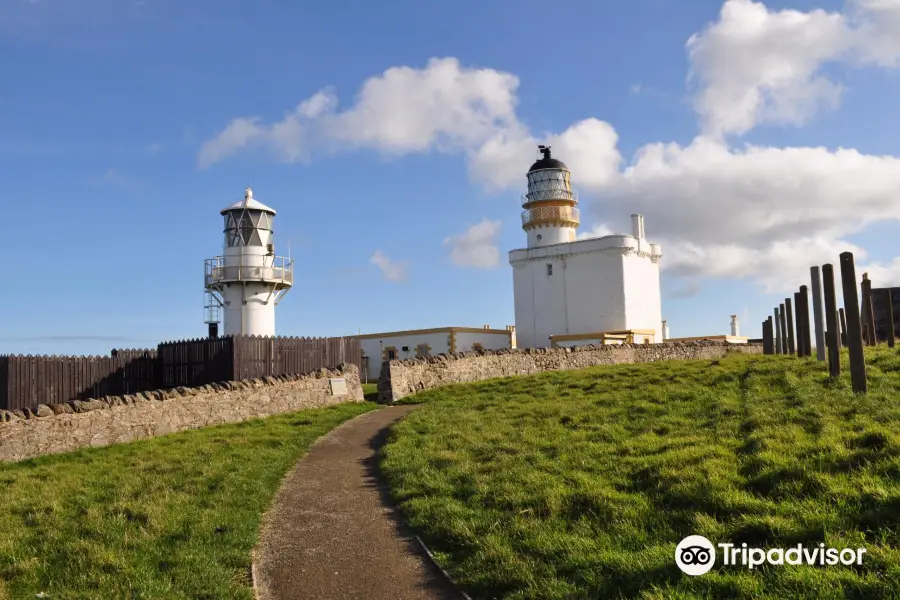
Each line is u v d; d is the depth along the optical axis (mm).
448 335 43625
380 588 7523
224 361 23016
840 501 7414
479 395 20953
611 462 10523
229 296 34438
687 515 7973
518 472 10641
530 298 49188
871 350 18375
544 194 50062
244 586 7590
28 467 13633
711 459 9633
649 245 48469
